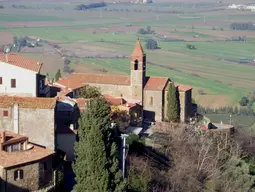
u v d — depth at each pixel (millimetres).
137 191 146375
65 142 161625
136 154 166875
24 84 179750
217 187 173625
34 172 133500
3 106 147875
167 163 174875
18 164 129625
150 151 178875
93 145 125688
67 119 175000
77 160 128750
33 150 139250
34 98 151000
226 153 197875
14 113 148125
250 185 182125
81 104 196375
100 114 127875
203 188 170250
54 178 139875
